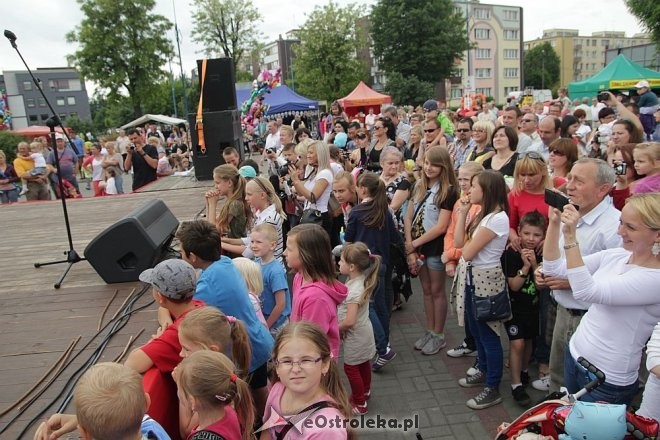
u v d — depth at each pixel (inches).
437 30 1700.3
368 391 144.9
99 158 516.7
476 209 158.4
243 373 100.4
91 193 623.5
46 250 238.2
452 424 135.9
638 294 86.1
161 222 196.9
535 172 149.3
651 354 80.9
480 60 2881.4
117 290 175.3
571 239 91.2
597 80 703.1
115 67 1393.9
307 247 120.1
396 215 200.1
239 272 120.6
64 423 82.0
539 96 1443.2
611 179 110.7
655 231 84.1
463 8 2696.9
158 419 88.0
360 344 138.0
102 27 1369.3
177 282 96.5
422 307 219.9
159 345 92.9
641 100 383.9
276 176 259.0
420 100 1628.9
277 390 88.8
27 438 97.0
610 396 91.8
